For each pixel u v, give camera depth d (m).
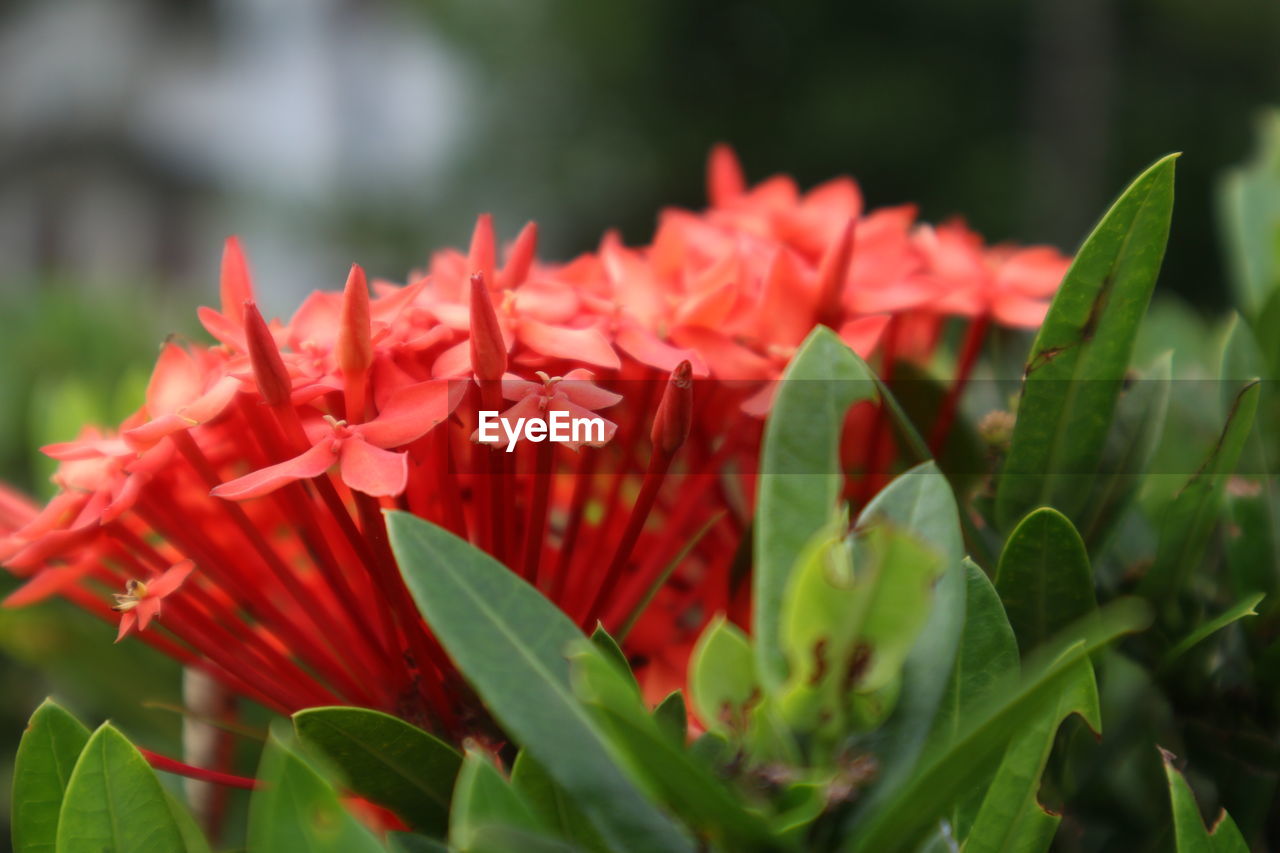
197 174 2.89
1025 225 2.51
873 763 0.20
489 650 0.20
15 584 0.32
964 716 0.22
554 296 0.25
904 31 2.71
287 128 2.94
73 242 2.84
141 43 2.88
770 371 0.25
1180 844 0.21
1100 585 0.26
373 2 2.97
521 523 0.25
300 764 0.20
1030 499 0.25
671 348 0.24
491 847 0.19
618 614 0.24
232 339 0.24
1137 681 0.27
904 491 0.21
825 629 0.19
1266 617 0.25
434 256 0.26
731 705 0.21
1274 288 0.28
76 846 0.21
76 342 0.57
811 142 2.62
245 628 0.24
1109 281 0.24
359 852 0.20
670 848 0.20
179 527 0.24
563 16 2.66
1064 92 2.58
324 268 2.60
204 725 0.29
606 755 0.20
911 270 0.27
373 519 0.23
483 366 0.23
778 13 2.68
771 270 0.25
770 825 0.20
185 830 0.22
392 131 2.96
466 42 2.73
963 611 0.21
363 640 0.24
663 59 2.69
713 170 0.31
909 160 2.61
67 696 0.34
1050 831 0.22
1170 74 2.70
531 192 2.69
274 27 2.95
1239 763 0.25
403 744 0.22
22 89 2.81
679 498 0.26
